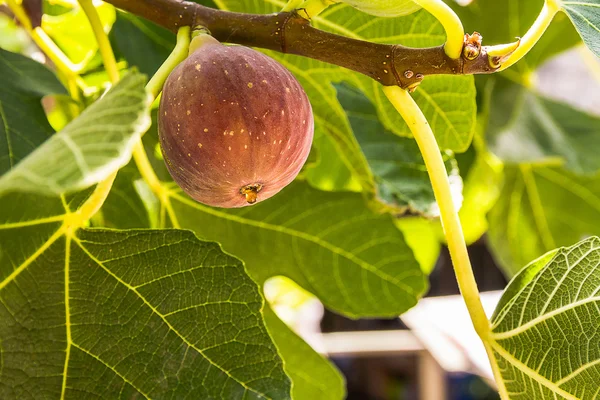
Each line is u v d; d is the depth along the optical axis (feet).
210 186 0.85
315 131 1.54
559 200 1.92
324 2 0.91
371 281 1.43
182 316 0.94
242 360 0.94
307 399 1.51
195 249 0.94
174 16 0.93
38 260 0.91
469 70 0.87
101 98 0.72
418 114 0.90
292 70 1.26
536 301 0.93
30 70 1.06
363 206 1.39
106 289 0.93
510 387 0.95
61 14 1.43
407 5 0.83
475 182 1.89
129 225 1.33
